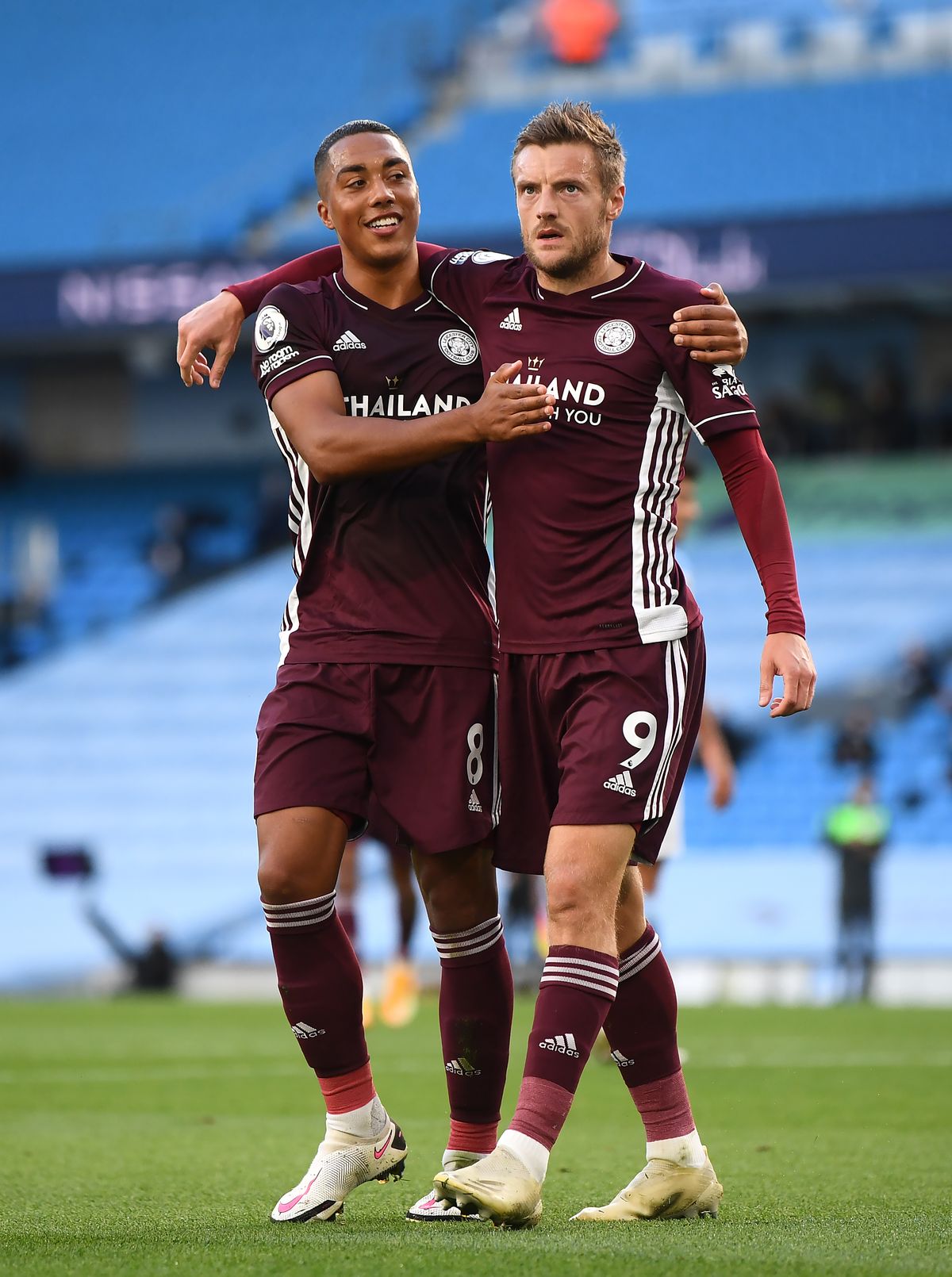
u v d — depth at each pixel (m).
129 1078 28.36
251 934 68.38
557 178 12.83
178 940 68.44
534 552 12.84
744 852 67.88
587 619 12.66
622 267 13.28
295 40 91.62
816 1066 28.48
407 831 13.27
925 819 67.62
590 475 12.77
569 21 87.19
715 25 85.50
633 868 13.17
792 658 12.41
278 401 13.45
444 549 13.55
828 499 78.62
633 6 86.69
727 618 76.19
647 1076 13.21
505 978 13.88
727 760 27.48
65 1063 31.48
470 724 13.35
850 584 75.88
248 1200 14.45
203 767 75.69
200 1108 23.66
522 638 12.91
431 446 12.51
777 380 83.75
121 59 93.12
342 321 13.77
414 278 13.93
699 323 12.72
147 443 89.31
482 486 13.88
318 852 13.00
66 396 89.62
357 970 13.28
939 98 81.56
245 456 88.75
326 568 13.67
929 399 82.38
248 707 77.81
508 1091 24.47
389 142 13.70
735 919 65.19
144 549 85.50
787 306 73.81
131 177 87.56
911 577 75.69
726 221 68.75
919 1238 11.52
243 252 74.38
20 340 75.19
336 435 12.84
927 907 64.25
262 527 84.44
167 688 79.31
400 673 13.32
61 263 74.56
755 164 81.50
